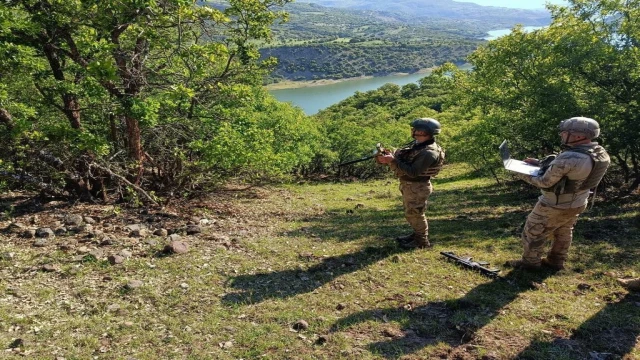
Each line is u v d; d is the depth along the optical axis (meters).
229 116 11.88
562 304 4.98
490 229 8.81
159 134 10.58
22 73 8.67
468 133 18.66
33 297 5.20
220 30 11.36
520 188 16.28
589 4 12.30
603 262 6.32
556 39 13.06
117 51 9.45
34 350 4.14
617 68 10.87
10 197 10.77
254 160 10.44
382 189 19.62
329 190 19.39
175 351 4.20
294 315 4.86
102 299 5.22
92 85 8.23
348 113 70.25
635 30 11.23
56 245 6.95
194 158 10.80
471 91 17.69
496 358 3.96
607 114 10.64
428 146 6.49
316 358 4.05
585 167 5.01
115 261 6.25
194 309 5.04
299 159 20.20
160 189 11.07
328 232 8.73
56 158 9.63
